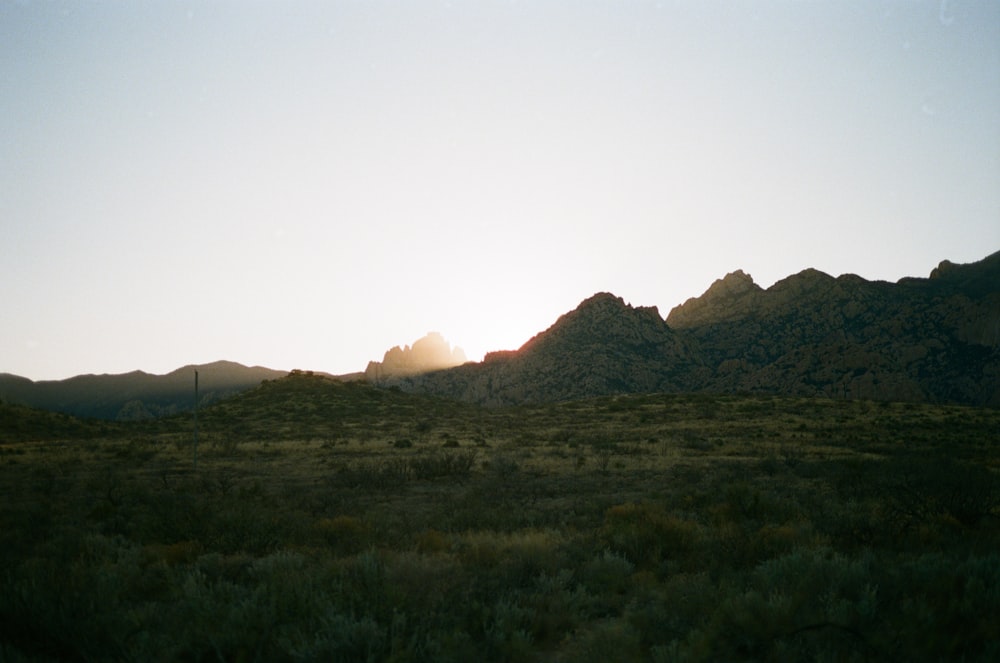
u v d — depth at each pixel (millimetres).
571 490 26766
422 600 8734
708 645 6895
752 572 9750
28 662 6984
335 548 13359
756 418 81312
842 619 7168
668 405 101000
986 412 85375
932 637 6625
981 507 14062
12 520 18422
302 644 7012
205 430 83125
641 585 9938
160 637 7559
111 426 86000
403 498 25750
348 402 110188
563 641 8039
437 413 104312
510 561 11055
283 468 40375
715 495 20609
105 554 13281
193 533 14969
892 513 13852
